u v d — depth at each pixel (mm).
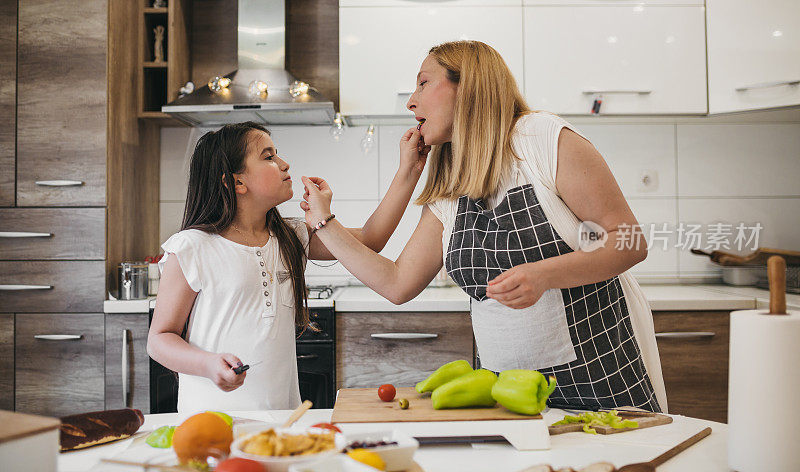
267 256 1357
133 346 2367
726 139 2832
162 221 2902
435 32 2510
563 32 2484
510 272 963
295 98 2496
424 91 1233
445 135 1237
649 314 1313
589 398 1179
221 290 1283
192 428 755
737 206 2836
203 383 1271
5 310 2406
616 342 1182
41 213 2418
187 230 1324
